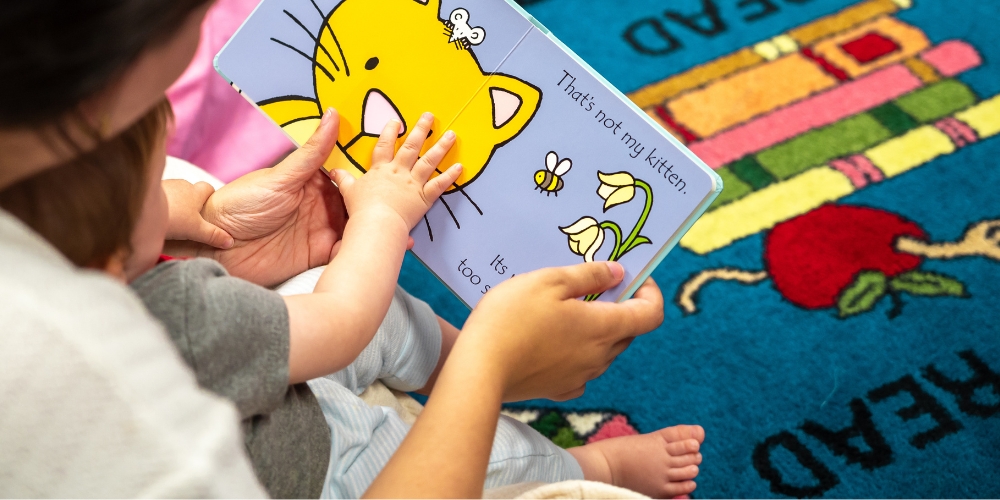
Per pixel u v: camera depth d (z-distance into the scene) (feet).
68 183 1.27
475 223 2.31
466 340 1.76
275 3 2.36
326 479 1.90
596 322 2.03
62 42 0.91
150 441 1.03
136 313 1.15
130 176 1.36
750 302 3.67
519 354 1.79
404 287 3.92
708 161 4.11
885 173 3.99
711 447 3.31
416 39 2.32
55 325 1.01
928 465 3.16
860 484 3.14
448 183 2.27
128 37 0.97
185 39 1.14
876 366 3.43
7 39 0.88
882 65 4.38
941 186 3.92
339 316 1.73
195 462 1.05
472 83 2.30
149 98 1.17
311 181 2.52
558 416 3.46
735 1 4.77
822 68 4.41
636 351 3.59
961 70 4.32
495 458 2.25
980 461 3.14
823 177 4.00
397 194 2.17
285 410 1.82
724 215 3.93
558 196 2.26
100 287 1.10
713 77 4.44
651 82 4.46
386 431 2.25
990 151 4.01
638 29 4.71
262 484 1.69
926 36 4.47
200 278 1.53
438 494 1.46
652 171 2.19
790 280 3.70
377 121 2.35
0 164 1.05
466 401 1.62
